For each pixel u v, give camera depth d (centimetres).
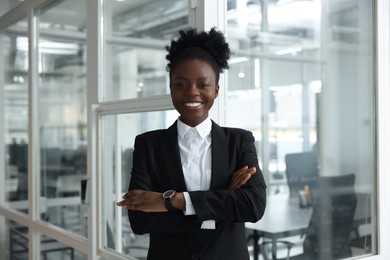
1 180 370
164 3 200
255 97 298
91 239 222
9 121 356
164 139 125
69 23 275
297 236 274
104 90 229
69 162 313
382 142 237
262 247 260
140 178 124
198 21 175
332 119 296
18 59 336
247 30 266
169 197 116
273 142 321
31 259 303
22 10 314
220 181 121
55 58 301
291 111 330
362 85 257
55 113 310
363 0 251
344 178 277
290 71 314
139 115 200
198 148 123
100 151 225
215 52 122
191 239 118
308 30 294
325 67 301
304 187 317
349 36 266
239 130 129
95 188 222
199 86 120
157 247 121
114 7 229
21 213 329
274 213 298
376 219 237
